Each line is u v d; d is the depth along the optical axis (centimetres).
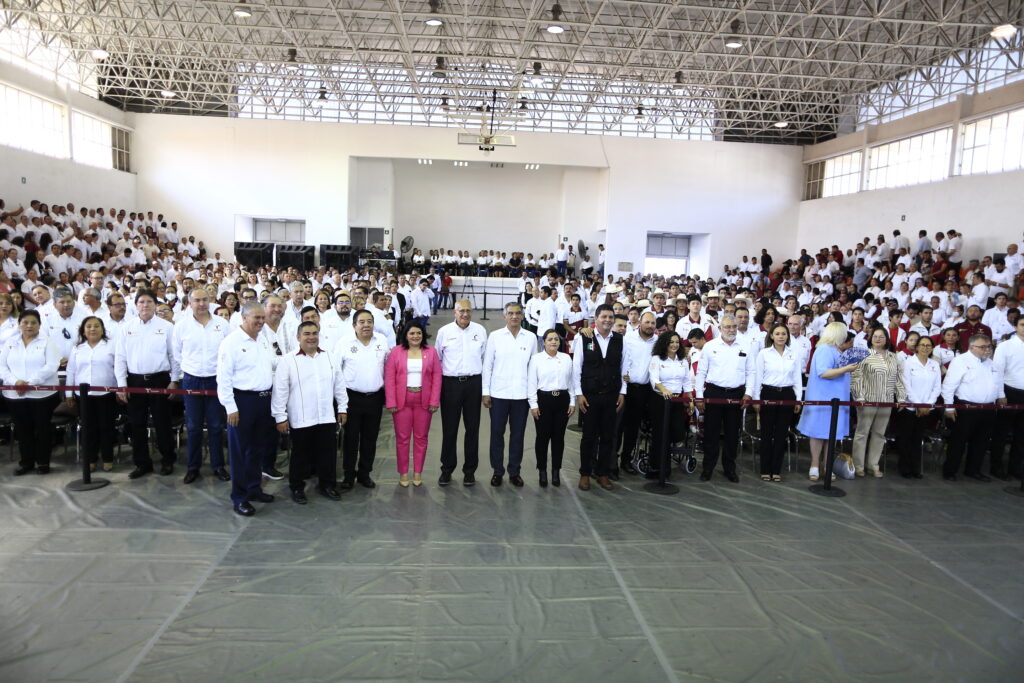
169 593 366
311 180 2338
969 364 621
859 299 1625
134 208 2280
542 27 1647
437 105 2267
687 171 2470
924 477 635
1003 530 498
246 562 406
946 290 1355
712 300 891
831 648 333
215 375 543
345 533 455
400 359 545
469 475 568
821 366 611
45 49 1838
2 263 1173
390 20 1828
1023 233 1539
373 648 320
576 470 628
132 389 535
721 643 334
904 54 1855
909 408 616
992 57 1677
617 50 1717
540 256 2767
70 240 1580
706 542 459
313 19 1878
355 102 2359
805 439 770
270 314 490
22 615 339
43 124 1833
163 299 884
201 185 2312
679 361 579
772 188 2508
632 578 401
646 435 639
